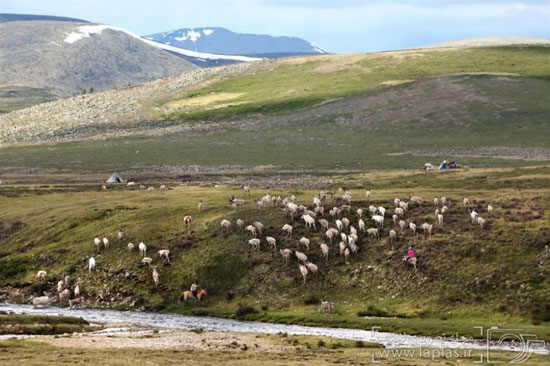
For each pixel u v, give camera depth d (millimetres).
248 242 82500
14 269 87812
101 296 79875
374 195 99438
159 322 70188
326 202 94188
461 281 71312
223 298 76500
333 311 70750
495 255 73938
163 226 90750
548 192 91625
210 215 92688
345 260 78062
